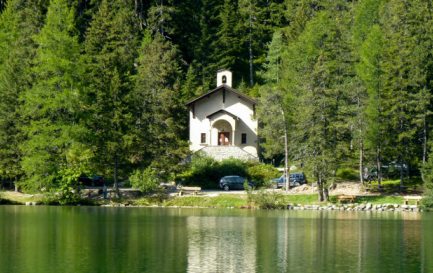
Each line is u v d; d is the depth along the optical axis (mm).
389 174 87750
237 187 84125
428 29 91938
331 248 41750
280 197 73125
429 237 47344
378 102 80500
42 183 73875
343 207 72250
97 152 78062
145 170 76750
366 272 33781
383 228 52781
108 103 79875
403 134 78500
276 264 35906
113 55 83125
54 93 77000
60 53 78375
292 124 83125
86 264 34844
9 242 42688
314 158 73875
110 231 48906
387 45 85875
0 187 84438
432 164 72062
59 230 49188
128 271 33219
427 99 80750
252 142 105812
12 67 84750
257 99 104688
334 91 75250
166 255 38125
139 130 80625
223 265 35406
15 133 79375
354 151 82875
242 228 51719
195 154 91562
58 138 75000
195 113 106875
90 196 78250
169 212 66000
